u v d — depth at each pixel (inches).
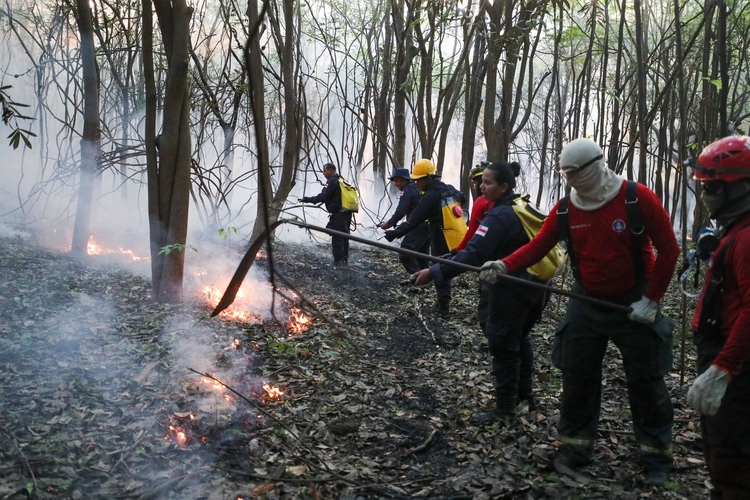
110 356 196.2
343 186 383.9
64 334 209.0
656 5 479.8
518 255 142.5
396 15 488.4
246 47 89.9
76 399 163.5
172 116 252.7
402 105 497.4
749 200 102.3
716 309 105.5
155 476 132.9
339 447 153.4
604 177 131.0
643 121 224.1
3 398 159.3
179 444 147.4
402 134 501.0
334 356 213.5
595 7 348.8
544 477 139.9
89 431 148.4
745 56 392.8
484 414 172.2
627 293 135.1
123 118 424.2
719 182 102.4
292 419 164.4
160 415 159.0
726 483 105.2
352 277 358.3
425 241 318.7
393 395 187.3
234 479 134.8
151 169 256.5
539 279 165.0
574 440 144.8
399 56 491.5
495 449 153.7
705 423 108.3
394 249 134.4
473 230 185.0
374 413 173.2
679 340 248.1
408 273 349.1
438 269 158.1
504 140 396.2
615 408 179.0
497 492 133.3
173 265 256.2
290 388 184.5
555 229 141.4
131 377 181.9
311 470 139.3
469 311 293.1
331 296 302.5
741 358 98.2
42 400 160.7
